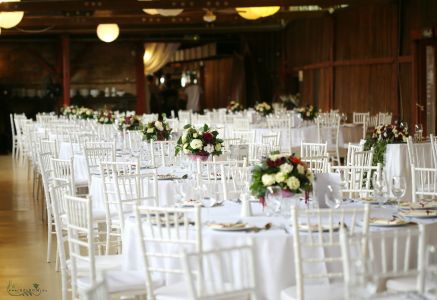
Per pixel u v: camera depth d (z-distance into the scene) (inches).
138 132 509.4
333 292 194.1
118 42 1085.8
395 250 182.7
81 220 223.3
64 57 1013.8
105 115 685.3
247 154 407.2
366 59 813.9
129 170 337.1
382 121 711.7
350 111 854.5
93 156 402.0
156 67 1155.3
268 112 759.1
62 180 343.3
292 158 231.5
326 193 233.1
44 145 510.9
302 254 207.0
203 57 1176.2
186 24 1005.8
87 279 223.6
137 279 216.2
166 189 323.9
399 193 245.3
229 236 207.8
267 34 1090.7
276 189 228.7
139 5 689.0
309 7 920.9
